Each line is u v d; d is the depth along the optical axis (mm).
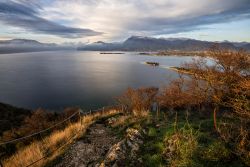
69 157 8758
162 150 7891
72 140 10602
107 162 7488
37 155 9047
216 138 7891
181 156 6824
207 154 6660
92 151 9172
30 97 74250
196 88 17719
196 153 6867
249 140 6977
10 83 104250
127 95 25484
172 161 6762
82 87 90000
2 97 74562
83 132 11641
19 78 120812
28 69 170000
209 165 6379
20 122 29984
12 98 72875
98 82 101188
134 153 8008
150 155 7777
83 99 69438
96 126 13109
